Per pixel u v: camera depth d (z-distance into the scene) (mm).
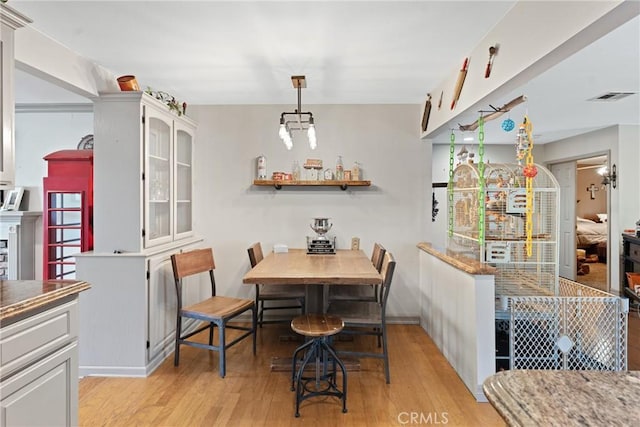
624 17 1308
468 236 2836
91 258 2627
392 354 2992
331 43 2332
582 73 2762
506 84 2004
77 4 1875
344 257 3191
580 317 2201
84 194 3750
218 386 2477
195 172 3752
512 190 2596
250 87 3223
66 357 1539
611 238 4711
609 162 4723
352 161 3754
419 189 3748
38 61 2162
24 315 1323
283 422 2066
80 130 4402
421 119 3705
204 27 2127
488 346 2285
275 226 3773
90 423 2053
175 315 3119
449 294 2818
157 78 2988
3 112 1584
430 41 2295
